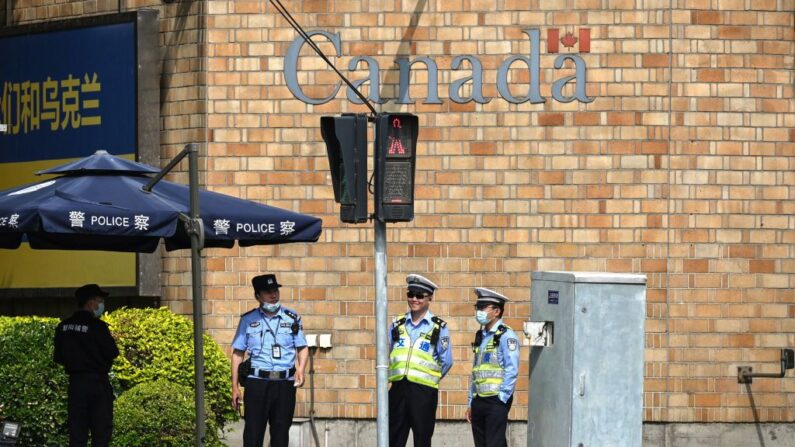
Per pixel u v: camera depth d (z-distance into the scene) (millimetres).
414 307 30453
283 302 36312
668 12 35969
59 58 39094
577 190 35875
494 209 35969
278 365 30078
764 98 36031
